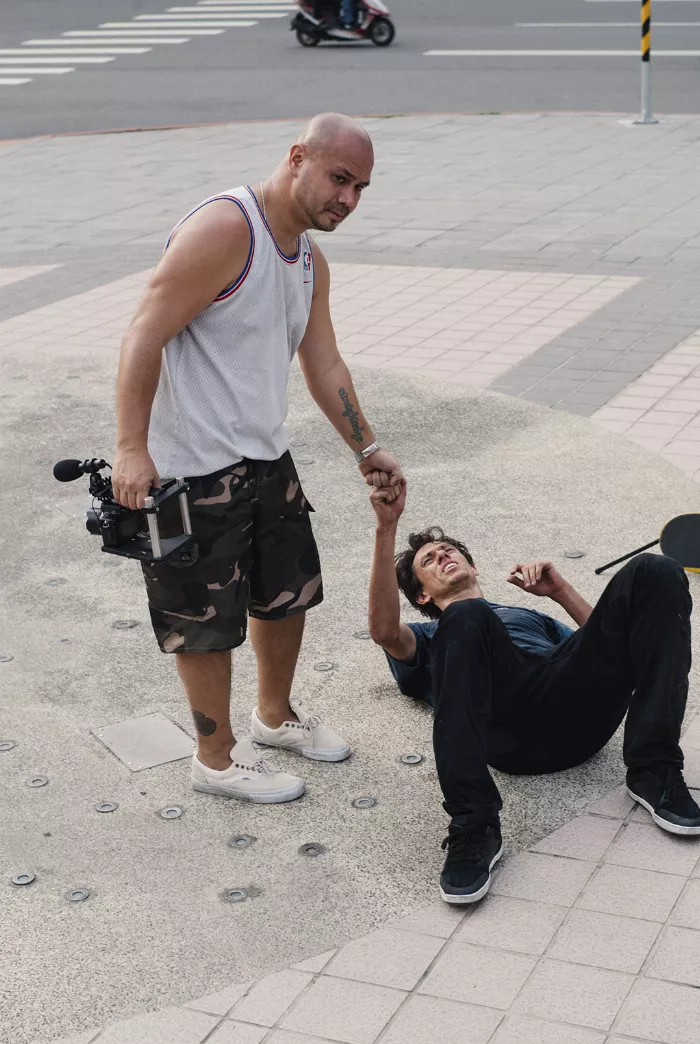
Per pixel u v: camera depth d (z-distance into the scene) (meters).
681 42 19.86
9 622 4.86
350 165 3.19
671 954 2.99
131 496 3.17
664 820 3.44
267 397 3.43
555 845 3.43
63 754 3.99
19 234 11.30
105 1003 2.94
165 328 3.19
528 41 20.70
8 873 3.42
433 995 2.90
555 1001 2.86
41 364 7.91
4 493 6.08
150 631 4.78
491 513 5.58
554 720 3.61
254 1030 2.83
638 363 7.42
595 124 14.75
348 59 20.11
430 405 6.94
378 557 3.75
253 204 3.26
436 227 10.73
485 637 3.35
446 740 3.27
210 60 20.92
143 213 11.84
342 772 3.84
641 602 3.39
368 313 8.62
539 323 8.23
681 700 3.42
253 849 3.49
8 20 26.92
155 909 3.26
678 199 11.20
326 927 3.16
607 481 5.87
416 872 3.37
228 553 3.46
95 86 19.31
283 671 3.86
